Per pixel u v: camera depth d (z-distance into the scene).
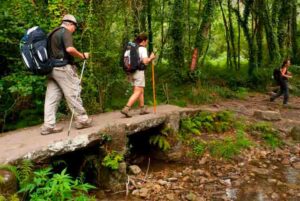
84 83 8.84
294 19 21.55
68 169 6.39
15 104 8.86
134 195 6.13
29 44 6.05
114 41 9.39
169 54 14.34
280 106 13.21
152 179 6.79
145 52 7.59
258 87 16.05
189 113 8.96
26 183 5.00
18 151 5.44
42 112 9.01
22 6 8.31
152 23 14.58
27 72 8.11
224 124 9.30
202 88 13.52
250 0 17.45
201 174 7.09
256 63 17.00
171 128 7.80
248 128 9.62
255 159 8.02
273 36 17.56
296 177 7.12
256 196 6.24
